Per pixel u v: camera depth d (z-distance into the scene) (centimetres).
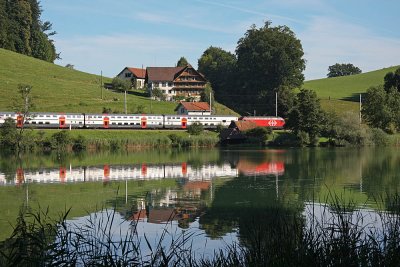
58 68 18562
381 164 6288
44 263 1452
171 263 1711
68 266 1491
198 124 11325
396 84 14000
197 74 16988
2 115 9838
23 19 19450
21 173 5609
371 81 19412
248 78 16225
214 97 16238
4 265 1547
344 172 5444
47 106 12731
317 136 10588
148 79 17038
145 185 4644
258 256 1502
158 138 10131
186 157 7738
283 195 3891
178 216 3123
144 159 7400
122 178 5175
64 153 8619
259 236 1650
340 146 10319
